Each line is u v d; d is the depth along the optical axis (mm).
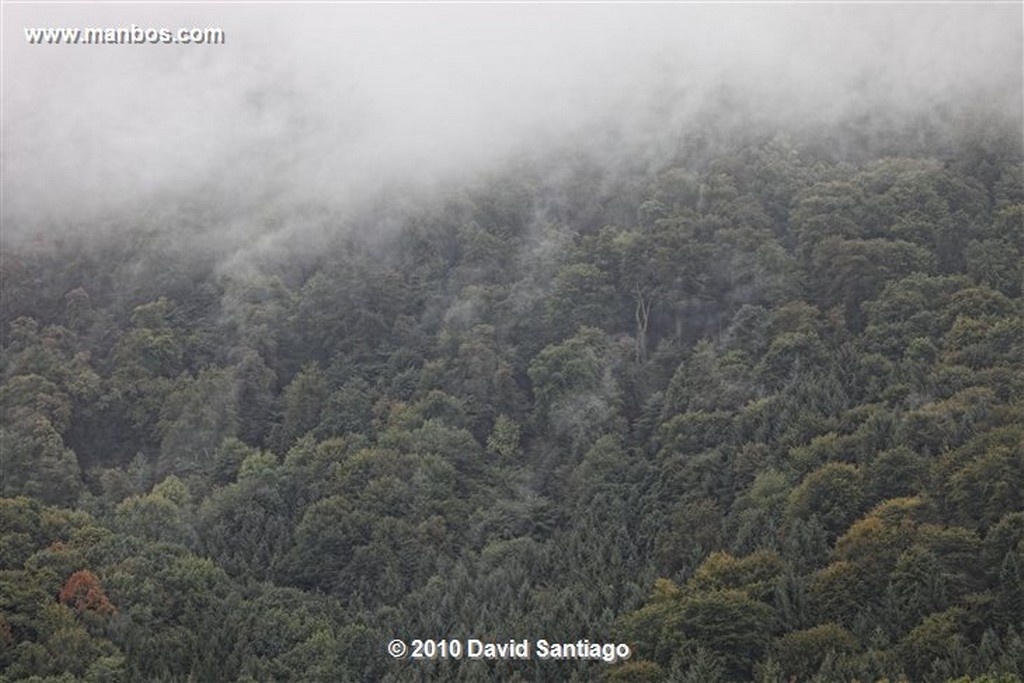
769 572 196125
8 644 193625
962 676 170250
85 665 192625
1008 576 183875
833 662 178250
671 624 189625
